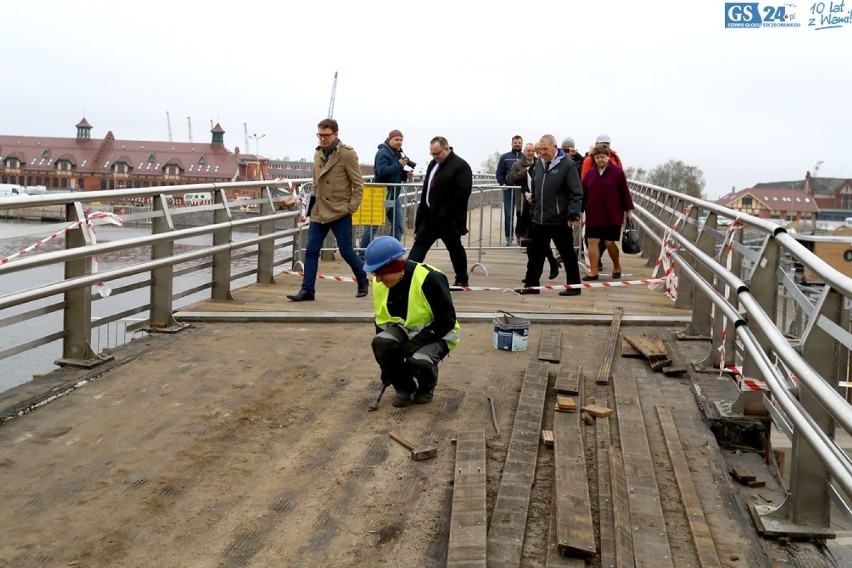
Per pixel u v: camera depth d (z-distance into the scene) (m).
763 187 63.84
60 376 6.98
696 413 6.30
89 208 7.98
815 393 3.87
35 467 5.26
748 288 5.96
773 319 6.03
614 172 12.56
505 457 5.46
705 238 8.51
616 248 13.20
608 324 9.14
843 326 4.65
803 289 8.72
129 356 7.62
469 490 4.88
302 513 4.71
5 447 5.55
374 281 6.53
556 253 17.56
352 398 6.64
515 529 4.48
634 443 5.61
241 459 5.43
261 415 6.23
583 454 5.41
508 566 4.13
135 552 4.27
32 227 6.63
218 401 6.53
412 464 5.39
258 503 4.83
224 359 7.64
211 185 9.78
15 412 6.09
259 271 11.63
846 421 3.38
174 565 4.16
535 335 8.73
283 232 12.10
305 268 10.44
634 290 11.91
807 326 4.68
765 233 5.98
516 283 12.77
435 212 11.10
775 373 4.98
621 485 4.97
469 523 4.48
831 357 4.62
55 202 6.68
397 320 6.48
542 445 5.68
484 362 7.66
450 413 6.32
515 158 18.44
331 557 4.25
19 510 4.69
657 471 5.29
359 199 10.44
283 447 5.64
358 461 5.43
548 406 6.50
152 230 8.59
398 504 4.84
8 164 67.44
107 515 4.66
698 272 8.64
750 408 6.09
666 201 13.73
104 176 69.19
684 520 4.66
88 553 4.25
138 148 72.69
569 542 4.26
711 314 8.49
